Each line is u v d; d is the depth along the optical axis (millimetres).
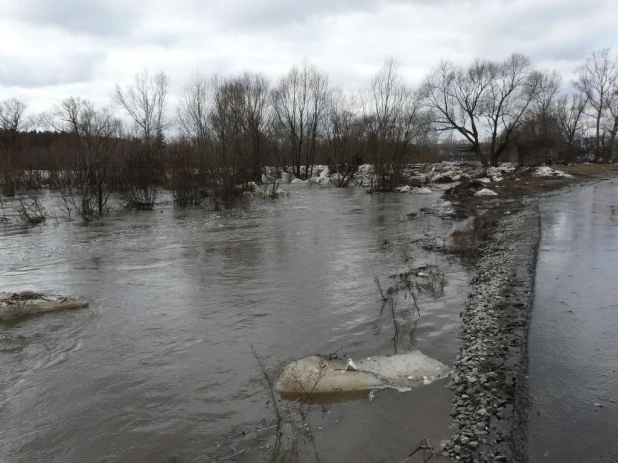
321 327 6195
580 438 3373
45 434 3934
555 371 4398
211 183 22625
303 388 4535
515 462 3256
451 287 7836
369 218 17031
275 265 9672
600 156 67438
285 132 44000
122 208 21438
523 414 3779
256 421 4055
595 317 5703
